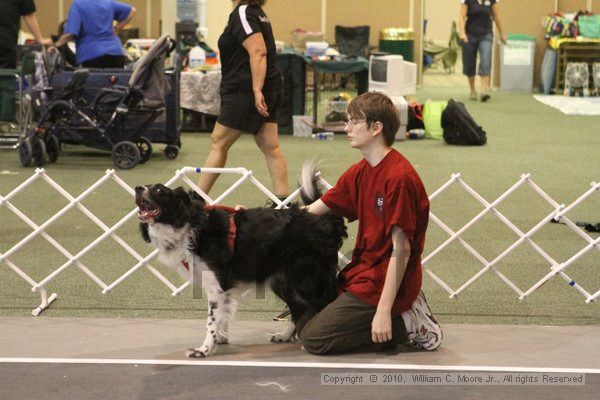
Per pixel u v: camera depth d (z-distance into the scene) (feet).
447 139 42.01
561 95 62.69
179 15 53.78
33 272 20.59
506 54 64.80
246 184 31.37
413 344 15.69
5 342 15.88
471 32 58.44
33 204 27.63
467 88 67.97
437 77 75.41
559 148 40.42
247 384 13.82
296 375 14.23
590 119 50.67
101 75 34.53
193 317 17.67
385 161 14.94
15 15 37.14
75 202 19.04
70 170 33.63
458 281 20.24
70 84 33.73
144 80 33.78
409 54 64.90
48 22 69.15
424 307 15.47
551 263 18.80
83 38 37.11
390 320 14.69
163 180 31.78
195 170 18.94
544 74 63.67
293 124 44.52
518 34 65.62
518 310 18.28
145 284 19.85
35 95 35.24
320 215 15.46
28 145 33.83
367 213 15.12
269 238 14.88
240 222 14.94
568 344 15.97
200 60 47.29
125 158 34.09
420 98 60.13
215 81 44.19
